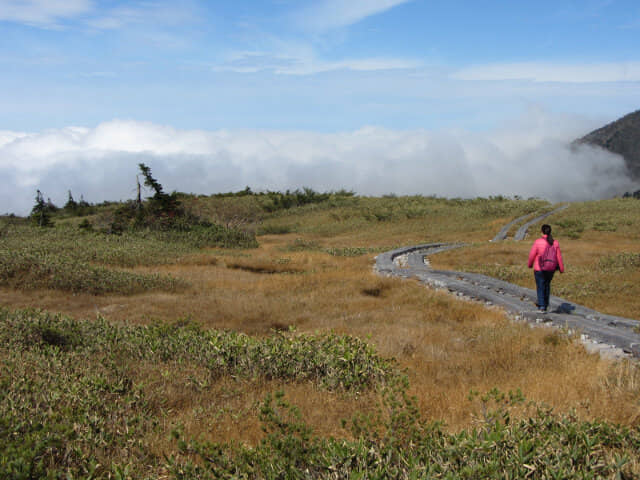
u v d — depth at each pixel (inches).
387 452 123.3
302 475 117.0
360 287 570.9
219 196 3233.3
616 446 134.0
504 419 150.6
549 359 266.4
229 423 177.9
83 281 561.3
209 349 271.1
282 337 295.4
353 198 3196.4
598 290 557.9
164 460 142.4
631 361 251.1
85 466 132.6
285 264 880.3
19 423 146.9
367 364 245.6
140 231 1246.3
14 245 802.2
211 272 740.7
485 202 2773.1
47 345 277.0
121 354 273.0
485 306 463.8
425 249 1224.8
